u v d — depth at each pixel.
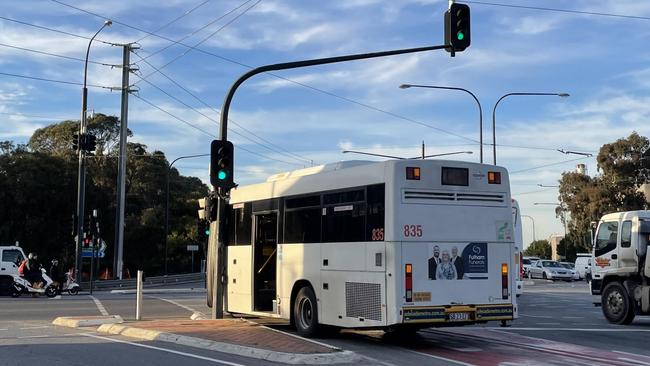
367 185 11.91
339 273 12.34
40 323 16.27
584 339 13.71
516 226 24.70
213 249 17.88
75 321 15.38
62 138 63.28
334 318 12.37
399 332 13.95
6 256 29.41
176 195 69.31
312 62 16.39
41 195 50.47
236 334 12.36
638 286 16.91
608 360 10.88
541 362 10.54
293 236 13.80
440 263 11.51
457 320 11.46
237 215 16.16
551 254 126.69
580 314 20.06
